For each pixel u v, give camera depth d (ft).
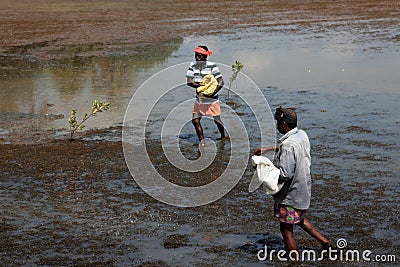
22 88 69.31
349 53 88.43
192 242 28.73
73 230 30.50
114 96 63.93
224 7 166.40
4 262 27.04
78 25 129.08
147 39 107.04
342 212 31.71
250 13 149.69
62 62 86.17
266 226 30.40
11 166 41.14
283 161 25.13
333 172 38.29
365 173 37.91
